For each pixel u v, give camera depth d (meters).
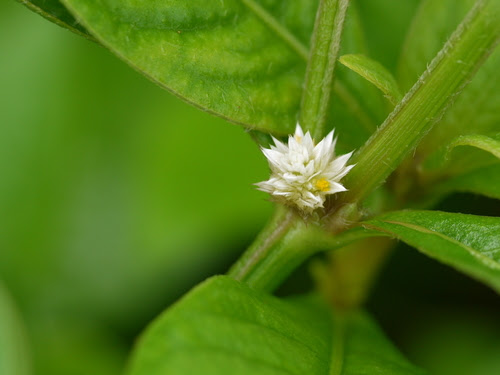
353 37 0.16
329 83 0.14
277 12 0.15
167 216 0.18
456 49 0.13
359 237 0.14
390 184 0.15
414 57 0.16
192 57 0.14
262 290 0.15
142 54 0.14
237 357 0.12
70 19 0.14
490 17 0.13
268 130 0.15
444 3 0.16
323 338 0.14
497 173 0.15
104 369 0.18
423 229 0.13
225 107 0.14
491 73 0.16
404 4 0.18
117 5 0.13
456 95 0.13
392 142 0.14
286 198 0.14
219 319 0.12
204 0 0.14
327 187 0.14
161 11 0.14
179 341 0.12
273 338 0.13
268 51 0.15
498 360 0.18
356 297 0.17
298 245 0.14
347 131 0.16
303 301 0.17
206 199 0.18
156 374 0.11
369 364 0.14
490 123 0.16
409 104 0.14
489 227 0.13
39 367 0.18
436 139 0.16
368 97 0.16
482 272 0.12
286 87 0.15
